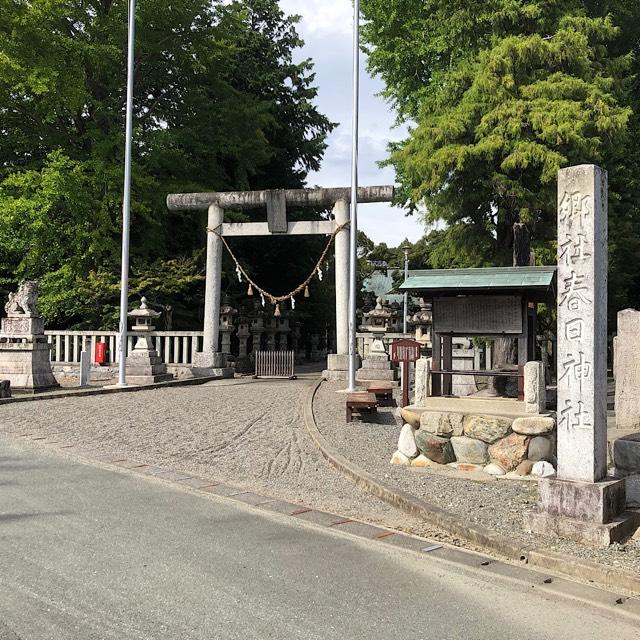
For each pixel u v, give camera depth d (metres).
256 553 4.94
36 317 16.64
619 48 19.53
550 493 5.38
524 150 14.19
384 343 19.86
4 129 24.44
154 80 25.92
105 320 23.55
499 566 4.84
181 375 20.55
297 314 31.80
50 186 20.72
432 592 4.31
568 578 4.63
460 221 17.84
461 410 7.80
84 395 15.51
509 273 8.02
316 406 13.43
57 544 4.99
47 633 3.53
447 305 8.41
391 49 20.00
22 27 20.61
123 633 3.55
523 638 3.69
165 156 24.28
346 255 19.64
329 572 4.60
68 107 22.36
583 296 5.37
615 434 9.10
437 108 16.48
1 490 6.69
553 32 15.96
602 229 5.49
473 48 16.98
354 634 3.65
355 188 17.02
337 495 6.84
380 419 11.80
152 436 10.08
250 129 26.98
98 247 22.53
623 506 5.51
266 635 3.59
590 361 5.31
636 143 18.97
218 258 20.61
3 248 22.28
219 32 25.42
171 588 4.20
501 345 13.18
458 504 6.21
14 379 16.09
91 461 8.27
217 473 7.75
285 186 32.28
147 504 6.25
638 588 4.38
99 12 23.64
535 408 7.48
